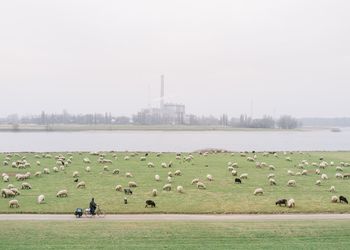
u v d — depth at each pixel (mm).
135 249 37969
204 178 75375
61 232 42000
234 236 41625
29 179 71938
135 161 97312
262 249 38406
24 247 37938
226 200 57656
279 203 54781
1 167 84625
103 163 92688
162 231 42812
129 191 61219
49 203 54469
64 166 86875
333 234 42531
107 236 41125
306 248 38781
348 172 83875
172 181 71938
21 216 48250
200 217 48938
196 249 38250
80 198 57719
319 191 64625
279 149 178625
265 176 78062
